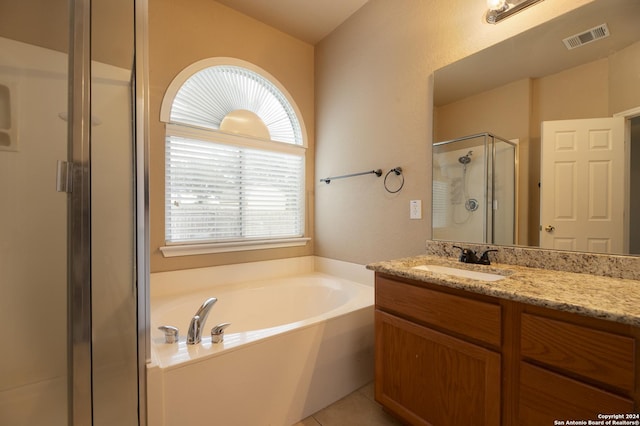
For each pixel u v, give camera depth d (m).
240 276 2.21
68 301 1.02
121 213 1.05
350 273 2.26
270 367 1.30
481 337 0.98
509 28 1.39
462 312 1.03
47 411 1.00
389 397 1.30
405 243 1.85
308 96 2.60
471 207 1.52
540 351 0.84
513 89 1.37
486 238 1.45
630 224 1.07
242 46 2.21
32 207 1.02
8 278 1.01
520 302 0.88
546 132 1.27
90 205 1.03
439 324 1.11
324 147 2.52
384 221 1.99
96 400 1.01
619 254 1.08
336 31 2.38
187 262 1.99
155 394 1.03
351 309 1.63
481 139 1.48
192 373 1.10
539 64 1.30
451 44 1.62
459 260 1.45
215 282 2.09
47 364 1.01
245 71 2.25
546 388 0.83
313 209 2.63
